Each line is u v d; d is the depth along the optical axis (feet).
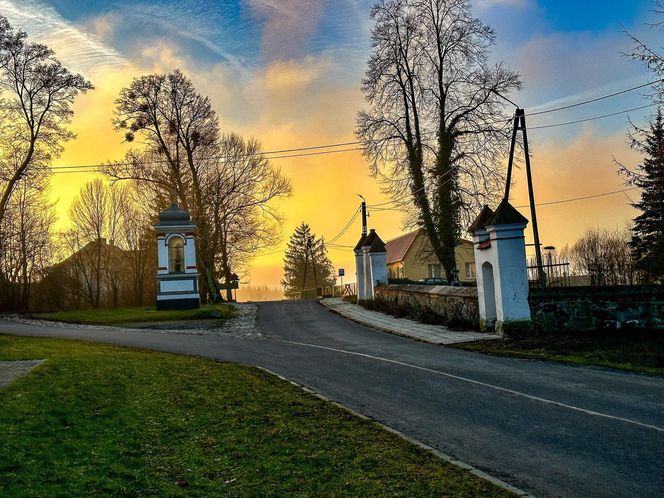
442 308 72.33
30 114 99.04
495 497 17.81
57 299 140.56
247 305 128.77
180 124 132.57
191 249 107.65
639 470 20.04
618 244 147.43
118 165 131.03
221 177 140.36
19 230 133.59
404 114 115.44
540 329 54.34
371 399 32.65
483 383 35.81
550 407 29.27
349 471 20.20
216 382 36.81
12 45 93.09
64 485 18.03
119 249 161.07
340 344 57.52
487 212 60.54
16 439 22.62
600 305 53.72
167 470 20.20
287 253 333.21
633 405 29.09
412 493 18.15
